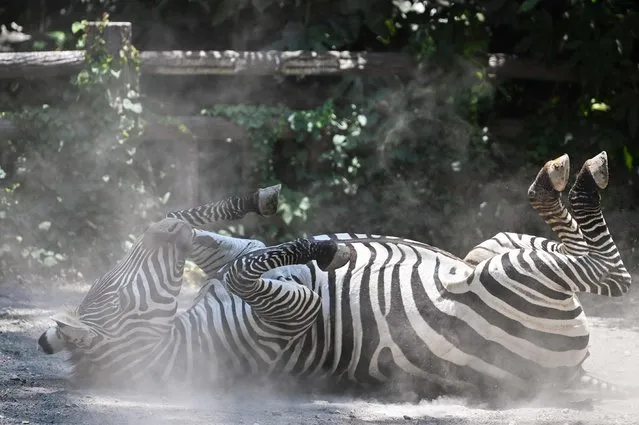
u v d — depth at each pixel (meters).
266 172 23.69
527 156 24.55
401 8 25.11
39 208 22.08
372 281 11.46
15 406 10.45
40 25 26.06
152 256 11.05
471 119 24.34
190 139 23.12
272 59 23.56
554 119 24.73
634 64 24.61
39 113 22.42
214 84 25.05
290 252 10.92
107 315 10.99
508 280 11.08
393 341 11.34
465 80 24.31
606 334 16.73
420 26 24.45
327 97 24.84
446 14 25.30
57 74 23.00
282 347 11.30
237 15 25.52
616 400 11.96
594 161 11.20
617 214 23.89
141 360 11.09
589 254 11.22
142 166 22.70
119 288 11.04
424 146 24.27
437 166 24.09
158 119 22.86
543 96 26.11
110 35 22.50
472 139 24.20
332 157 23.70
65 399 10.84
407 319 11.32
